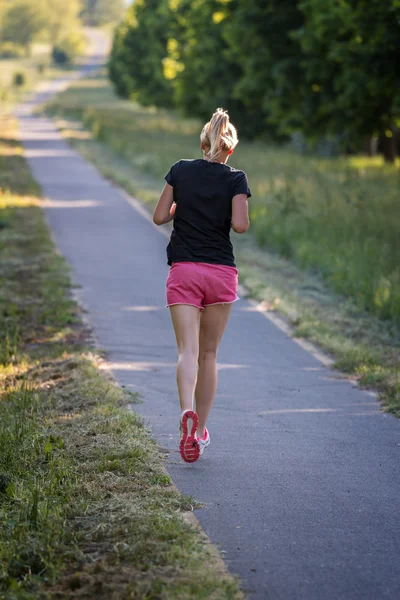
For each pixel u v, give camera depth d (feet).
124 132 356.59
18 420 45.73
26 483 37.37
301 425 48.62
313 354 66.23
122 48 562.66
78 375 55.72
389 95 171.53
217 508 35.65
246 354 65.67
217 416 50.06
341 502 36.91
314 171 178.09
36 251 110.93
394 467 41.75
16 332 68.03
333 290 90.27
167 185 40.22
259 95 239.30
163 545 30.73
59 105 634.84
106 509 34.30
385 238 102.53
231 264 39.91
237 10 231.50
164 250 116.26
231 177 39.58
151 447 42.39
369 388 57.00
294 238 113.09
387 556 31.60
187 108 371.15
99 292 87.81
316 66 191.93
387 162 219.82
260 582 29.22
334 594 28.58
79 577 28.63
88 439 43.16
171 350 65.98
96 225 139.54
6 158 267.39
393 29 154.30
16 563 29.81
